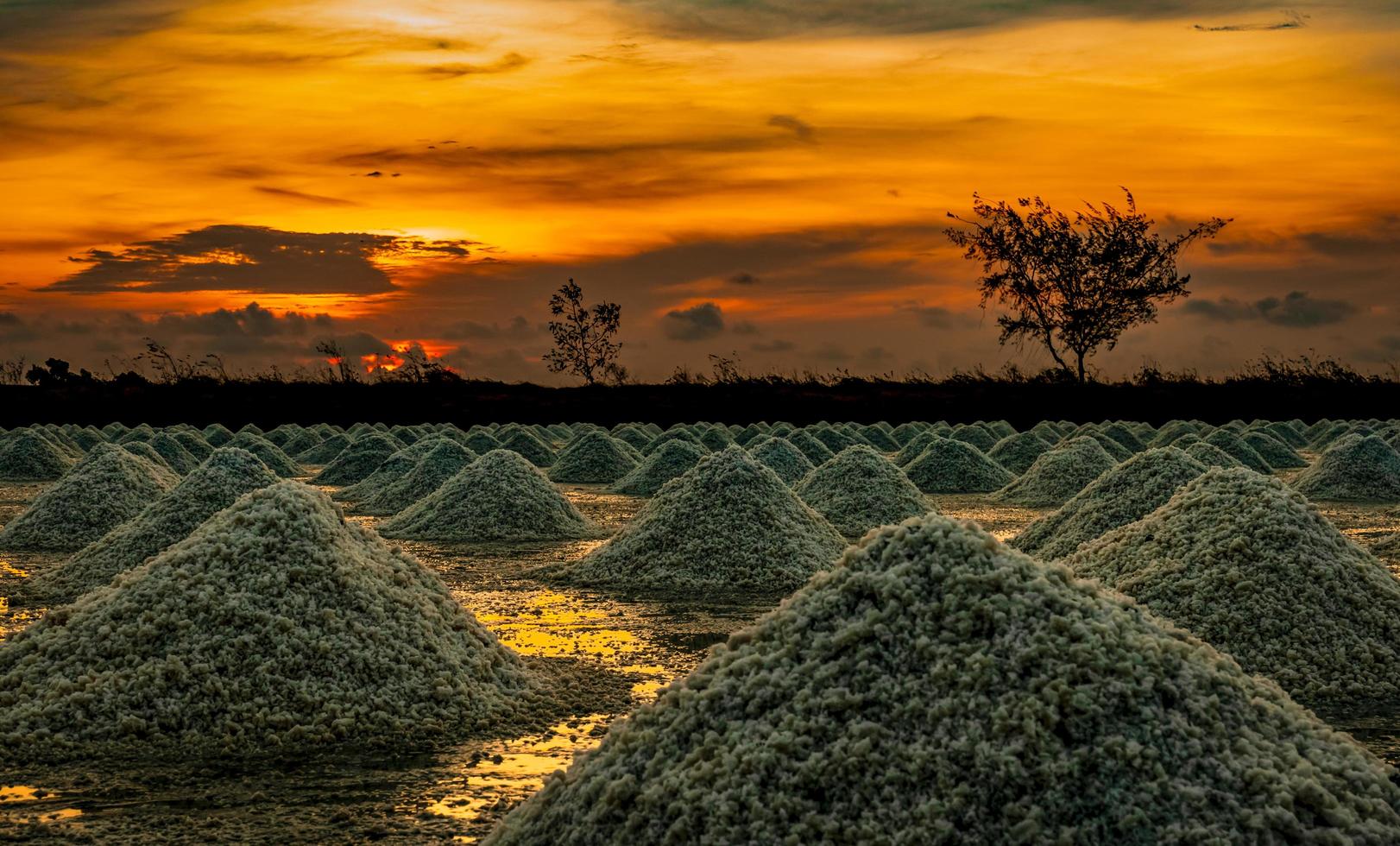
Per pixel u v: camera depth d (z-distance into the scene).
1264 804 4.05
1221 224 45.31
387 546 8.14
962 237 46.78
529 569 12.43
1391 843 4.05
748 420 43.72
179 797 5.38
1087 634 4.46
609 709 6.87
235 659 6.56
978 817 3.97
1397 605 7.98
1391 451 20.98
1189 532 8.67
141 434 30.34
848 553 5.15
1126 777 4.05
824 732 4.33
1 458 24.88
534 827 4.46
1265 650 7.51
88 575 11.26
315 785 5.54
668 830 4.12
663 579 11.30
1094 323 45.69
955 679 4.38
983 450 30.70
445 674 6.77
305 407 44.66
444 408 45.12
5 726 6.08
